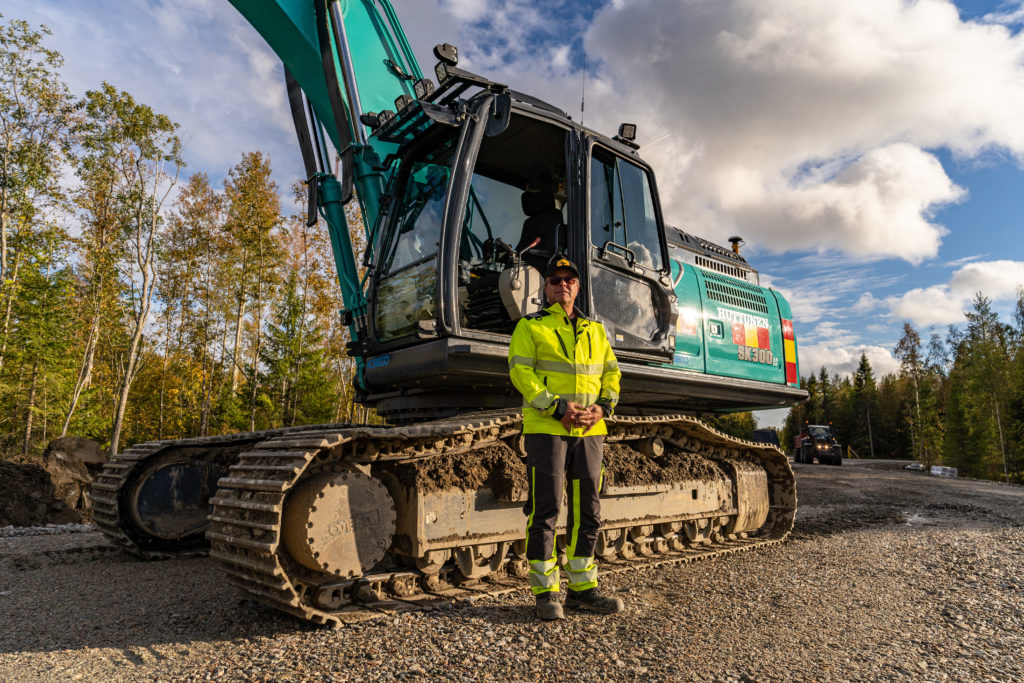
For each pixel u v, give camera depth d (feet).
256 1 17.40
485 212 18.02
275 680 7.81
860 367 254.27
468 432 12.13
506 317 14.94
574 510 11.53
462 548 12.37
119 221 86.07
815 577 14.46
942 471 76.59
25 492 27.07
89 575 14.92
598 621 10.59
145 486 17.28
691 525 17.66
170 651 9.13
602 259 15.37
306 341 99.04
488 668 8.27
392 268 15.49
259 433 16.87
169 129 85.30
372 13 19.33
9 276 76.13
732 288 21.53
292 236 102.47
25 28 73.87
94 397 98.48
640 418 15.31
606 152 16.40
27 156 76.02
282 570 9.70
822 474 49.49
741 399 20.59
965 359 165.99
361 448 11.32
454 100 14.89
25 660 8.86
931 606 12.28
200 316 124.67
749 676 8.23
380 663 8.39
